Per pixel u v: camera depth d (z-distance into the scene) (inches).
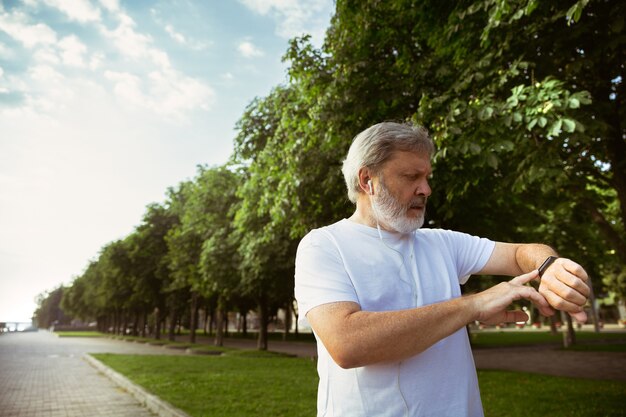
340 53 293.0
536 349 836.0
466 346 51.6
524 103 180.2
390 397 45.4
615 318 2492.6
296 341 1411.2
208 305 1332.4
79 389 398.0
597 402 254.4
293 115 363.9
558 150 190.5
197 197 764.6
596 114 208.2
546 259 45.8
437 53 251.9
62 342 1534.2
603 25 188.1
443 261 55.7
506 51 209.8
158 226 1343.5
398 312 40.8
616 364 516.1
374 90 288.8
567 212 303.0
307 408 254.2
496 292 41.9
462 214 340.8
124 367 517.3
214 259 681.6
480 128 186.1
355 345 39.7
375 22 287.6
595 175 253.0
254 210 489.4
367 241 52.3
